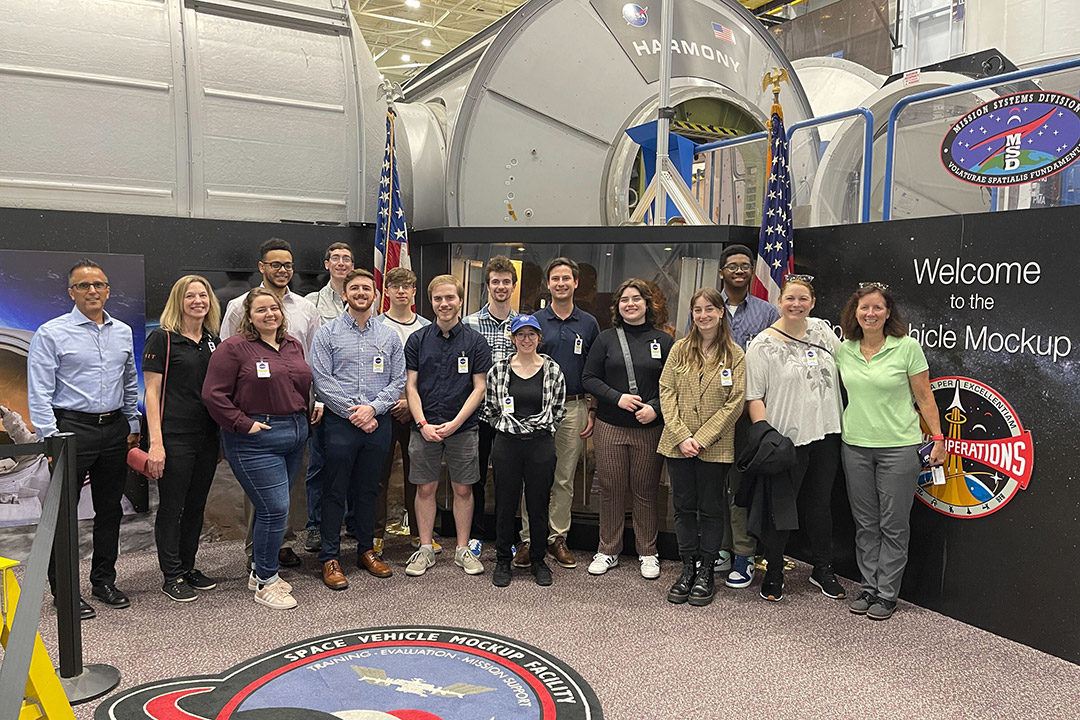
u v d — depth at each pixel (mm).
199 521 3799
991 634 3324
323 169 4875
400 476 4910
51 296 4074
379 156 5148
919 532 3625
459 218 5207
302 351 3727
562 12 5293
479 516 4629
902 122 5699
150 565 4176
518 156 5246
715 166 5906
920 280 3584
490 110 5160
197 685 2812
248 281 4598
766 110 6172
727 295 4129
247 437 3459
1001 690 2820
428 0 12086
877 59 8680
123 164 4285
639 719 2602
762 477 3592
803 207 6074
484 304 4680
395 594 3758
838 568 4055
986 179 4340
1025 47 6750
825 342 3678
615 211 5379
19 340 4027
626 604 3652
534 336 3771
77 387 3395
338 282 4438
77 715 2621
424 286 4898
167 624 3377
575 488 4512
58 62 4105
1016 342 3219
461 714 2613
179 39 4391
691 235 4250
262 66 4652
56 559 2768
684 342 3762
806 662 3037
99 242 4160
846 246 3924
